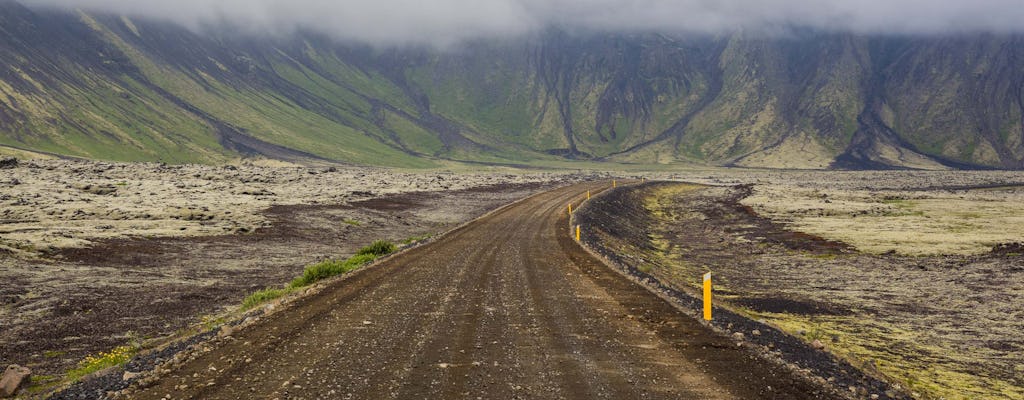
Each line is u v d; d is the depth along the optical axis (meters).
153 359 12.05
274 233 42.50
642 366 11.38
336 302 17.95
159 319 18.69
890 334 21.05
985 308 25.19
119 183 69.69
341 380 10.43
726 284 32.50
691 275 35.34
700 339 13.59
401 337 13.54
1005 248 40.00
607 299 18.81
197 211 46.03
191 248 33.94
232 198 60.84
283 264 31.39
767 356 12.20
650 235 60.16
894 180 196.62
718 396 9.75
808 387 10.33
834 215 69.31
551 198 81.25
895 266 36.97
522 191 97.19
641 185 114.69
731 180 193.00
